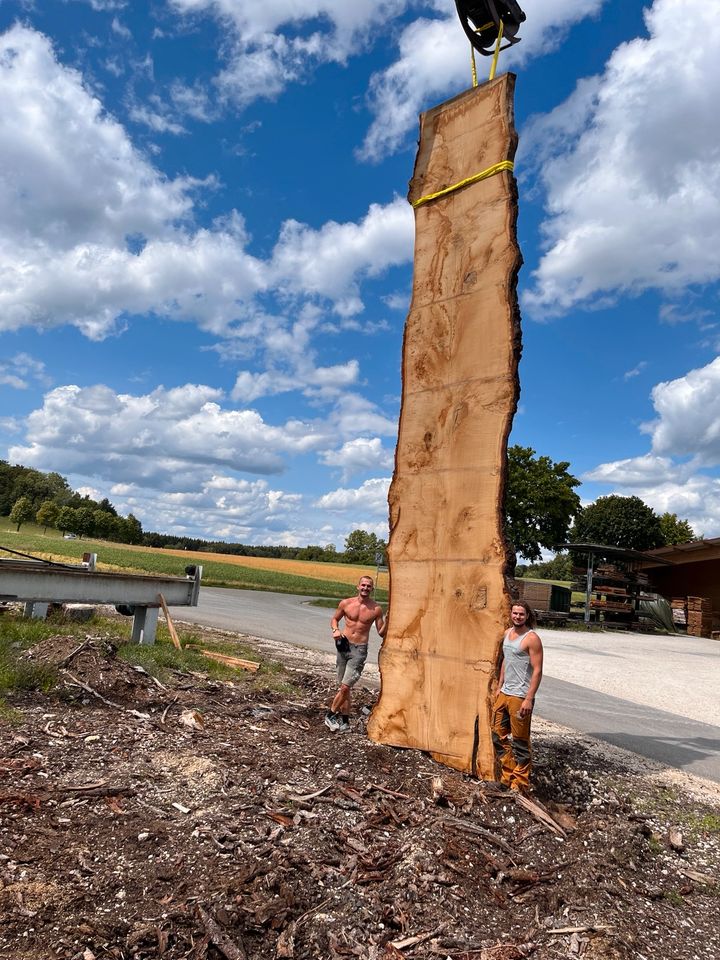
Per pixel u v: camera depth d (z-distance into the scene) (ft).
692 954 10.99
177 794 14.20
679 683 44.42
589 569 97.81
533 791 17.61
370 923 10.57
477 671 18.40
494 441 19.25
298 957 9.56
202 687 24.21
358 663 21.04
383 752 18.93
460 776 17.79
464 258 20.81
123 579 30.14
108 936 9.44
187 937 9.59
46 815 12.56
